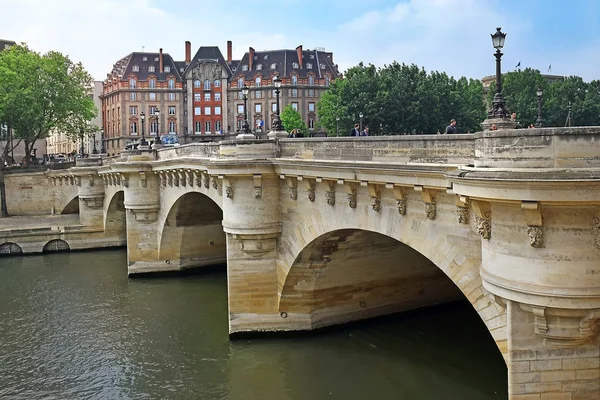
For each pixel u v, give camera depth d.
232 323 32.81
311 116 146.38
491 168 15.42
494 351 29.91
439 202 20.03
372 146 23.50
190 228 52.00
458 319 34.72
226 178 31.83
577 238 14.64
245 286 32.75
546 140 14.47
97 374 30.58
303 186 29.22
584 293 14.64
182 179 44.84
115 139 150.75
